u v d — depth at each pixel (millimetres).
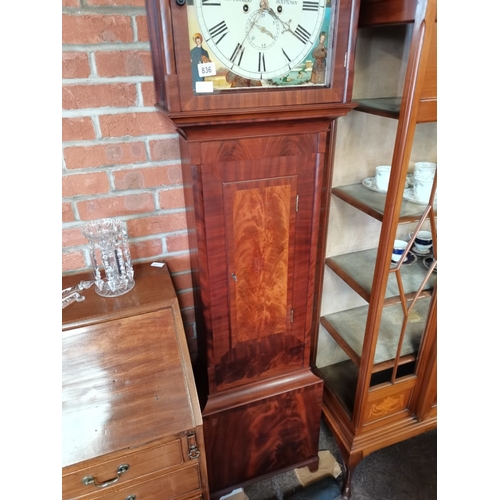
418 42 761
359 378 1188
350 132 1158
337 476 1349
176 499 933
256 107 781
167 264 1161
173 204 1086
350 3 762
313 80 814
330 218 1273
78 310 858
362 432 1273
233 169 856
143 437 798
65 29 830
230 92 756
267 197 913
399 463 1412
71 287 954
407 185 1027
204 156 820
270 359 1131
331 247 1335
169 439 826
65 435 767
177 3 659
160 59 735
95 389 805
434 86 805
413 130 833
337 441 1319
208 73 727
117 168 992
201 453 884
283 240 977
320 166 928
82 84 885
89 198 1000
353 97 1103
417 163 1011
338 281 1409
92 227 986
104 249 919
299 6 741
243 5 704
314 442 1306
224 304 998
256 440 1197
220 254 933
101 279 945
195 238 954
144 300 893
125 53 888
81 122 917
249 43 734
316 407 1235
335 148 1168
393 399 1269
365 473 1376
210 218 884
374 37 1014
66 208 986
